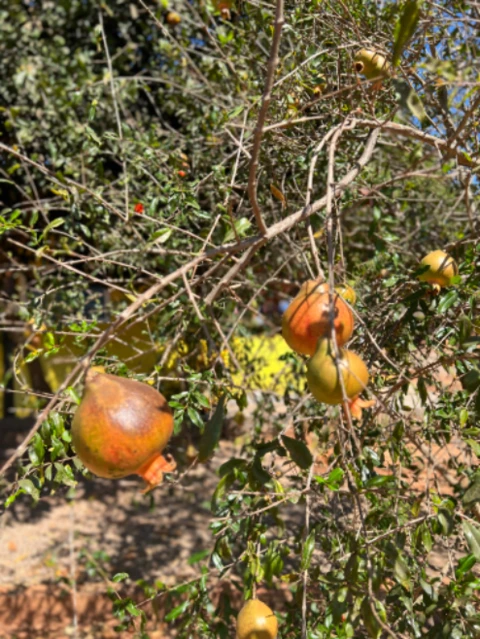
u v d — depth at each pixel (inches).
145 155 109.7
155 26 203.0
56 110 168.4
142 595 160.6
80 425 46.8
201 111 146.8
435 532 64.4
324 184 116.6
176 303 76.8
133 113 209.0
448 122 79.7
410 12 50.5
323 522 78.1
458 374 72.6
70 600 158.9
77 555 187.0
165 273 129.6
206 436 45.8
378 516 66.1
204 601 73.9
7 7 205.3
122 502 232.4
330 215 52.8
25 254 201.3
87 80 159.8
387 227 127.4
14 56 198.5
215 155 132.4
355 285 101.9
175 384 124.3
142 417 46.6
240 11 114.0
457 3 81.2
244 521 73.0
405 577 55.1
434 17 76.8
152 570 177.0
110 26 222.7
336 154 103.3
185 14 165.2
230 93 133.9
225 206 76.3
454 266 71.8
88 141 117.5
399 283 83.4
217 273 106.8
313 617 80.5
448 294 71.0
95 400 46.9
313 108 95.4
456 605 63.4
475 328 68.2
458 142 61.0
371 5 94.1
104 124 174.6
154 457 48.2
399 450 79.9
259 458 58.6
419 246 136.5
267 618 63.2
